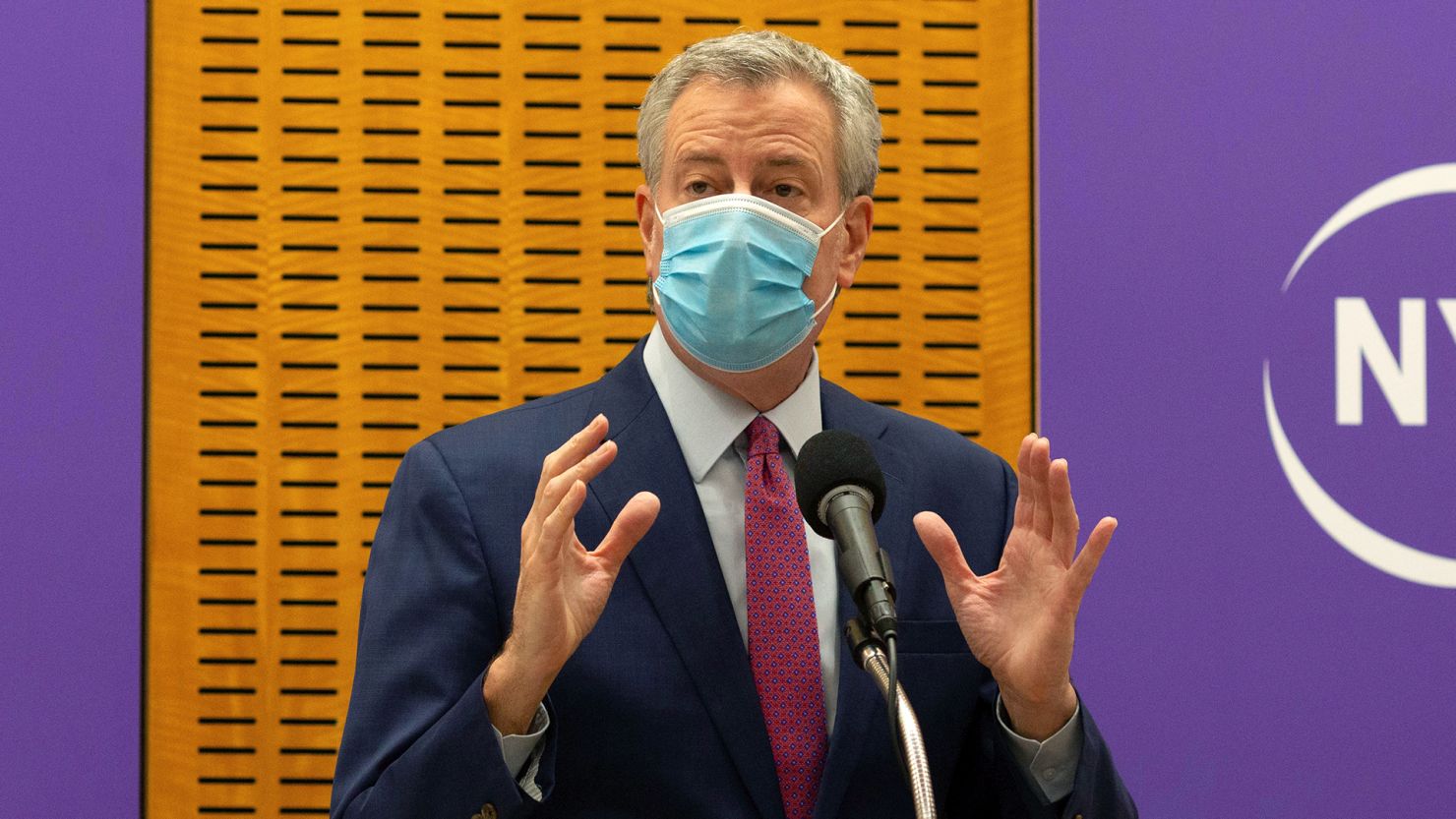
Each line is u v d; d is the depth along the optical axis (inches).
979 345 187.6
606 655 112.7
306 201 182.5
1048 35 186.1
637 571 116.2
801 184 120.2
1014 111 189.2
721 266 115.8
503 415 126.3
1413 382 184.2
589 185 185.8
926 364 187.2
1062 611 101.7
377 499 181.3
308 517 180.7
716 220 117.3
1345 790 181.0
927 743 117.3
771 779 111.0
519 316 184.2
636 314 185.5
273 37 183.5
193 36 182.2
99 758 173.5
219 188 181.6
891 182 188.4
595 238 185.6
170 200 180.7
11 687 172.7
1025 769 108.7
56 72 177.6
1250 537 182.4
